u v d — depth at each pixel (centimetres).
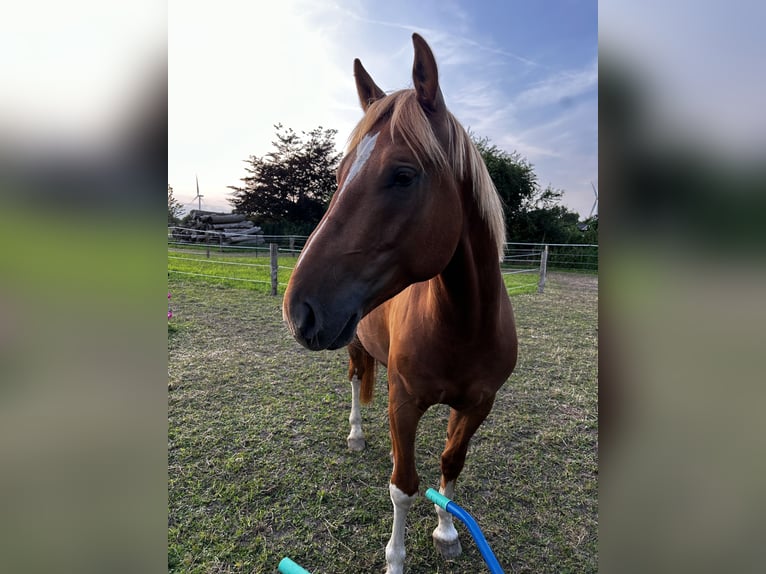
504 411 323
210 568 179
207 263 1145
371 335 213
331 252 107
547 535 200
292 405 324
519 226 1778
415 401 161
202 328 529
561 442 279
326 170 2894
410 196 110
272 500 218
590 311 681
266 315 600
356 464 250
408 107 113
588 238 1697
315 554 187
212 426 289
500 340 152
